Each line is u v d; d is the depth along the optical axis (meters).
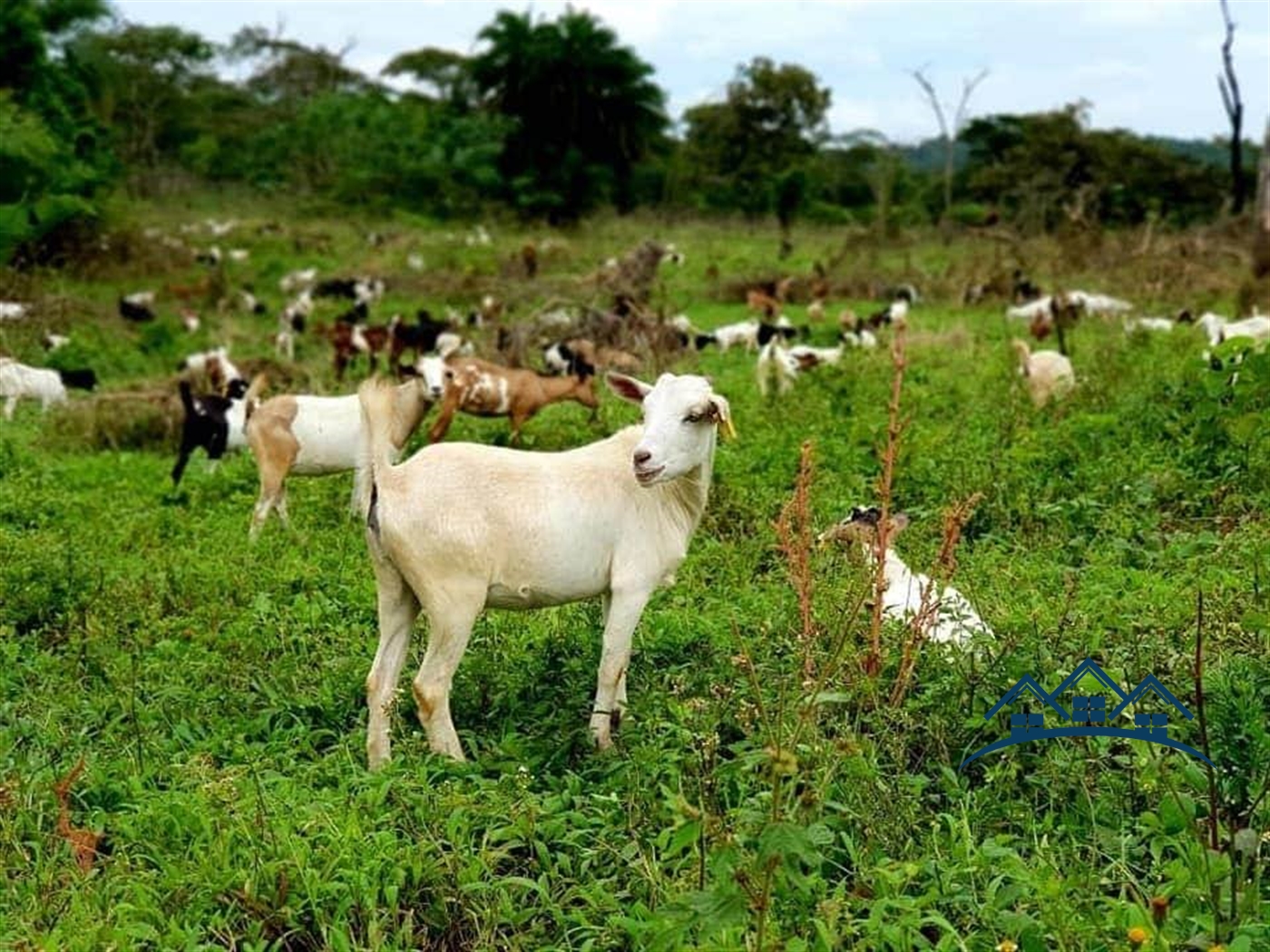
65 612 4.61
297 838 3.06
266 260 20.42
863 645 3.71
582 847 3.12
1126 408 6.15
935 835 3.02
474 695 3.88
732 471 5.77
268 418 5.72
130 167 29.17
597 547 3.66
